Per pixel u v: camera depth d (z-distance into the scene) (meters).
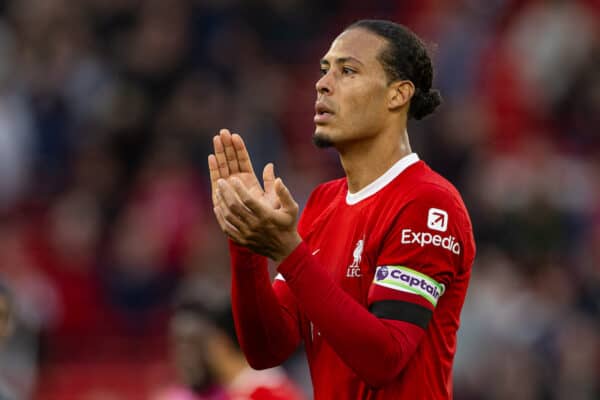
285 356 12.89
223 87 47.38
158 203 41.50
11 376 23.89
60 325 41.09
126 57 49.03
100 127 46.06
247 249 12.12
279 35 51.84
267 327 12.48
